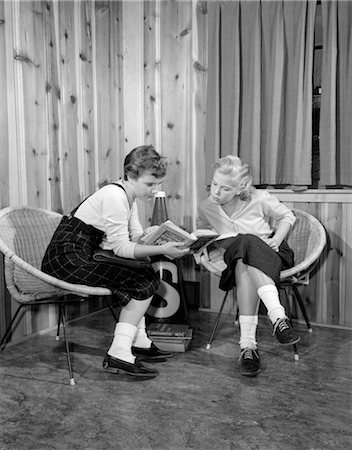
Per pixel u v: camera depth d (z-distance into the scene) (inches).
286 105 111.5
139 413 69.6
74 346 99.5
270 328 111.0
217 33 116.9
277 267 84.2
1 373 84.7
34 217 98.1
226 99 117.2
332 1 103.9
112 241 82.7
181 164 127.6
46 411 70.2
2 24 96.5
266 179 114.8
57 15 111.6
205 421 67.3
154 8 128.1
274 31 110.6
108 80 128.8
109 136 129.8
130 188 85.2
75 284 81.7
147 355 91.9
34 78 105.0
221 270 96.0
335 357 92.7
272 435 63.6
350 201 107.5
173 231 79.5
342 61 104.7
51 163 110.4
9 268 85.4
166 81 127.9
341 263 110.3
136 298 82.8
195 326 113.4
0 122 96.6
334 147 106.4
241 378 82.5
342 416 68.8
